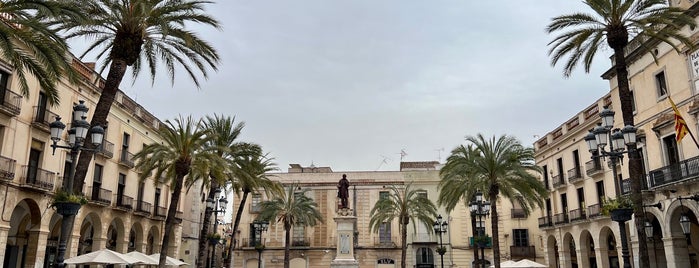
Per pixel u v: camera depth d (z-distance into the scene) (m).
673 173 23.36
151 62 20.67
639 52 27.19
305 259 48.00
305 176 51.31
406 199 39.34
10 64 22.78
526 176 27.66
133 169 34.12
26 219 26.28
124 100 33.22
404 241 38.56
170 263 28.17
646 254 16.09
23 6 13.83
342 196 36.16
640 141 27.22
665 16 18.77
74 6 14.70
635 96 27.86
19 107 23.30
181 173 23.69
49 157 25.73
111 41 19.67
